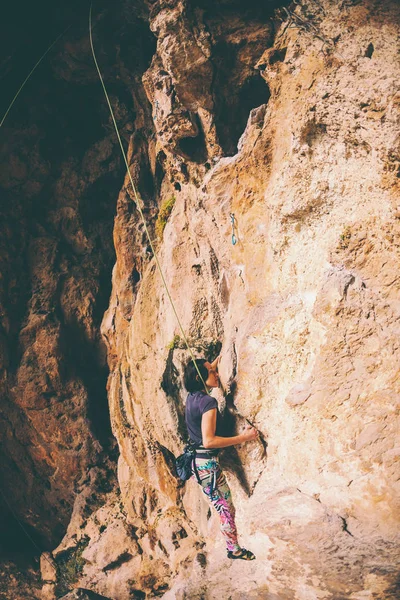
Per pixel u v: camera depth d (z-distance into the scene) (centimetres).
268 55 548
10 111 871
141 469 723
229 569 474
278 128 536
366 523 432
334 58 496
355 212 484
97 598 670
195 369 484
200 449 471
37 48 823
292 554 431
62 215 917
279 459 493
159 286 670
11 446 898
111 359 882
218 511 468
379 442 438
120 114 831
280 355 503
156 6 583
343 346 466
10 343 883
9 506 918
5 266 893
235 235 565
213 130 602
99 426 880
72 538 830
